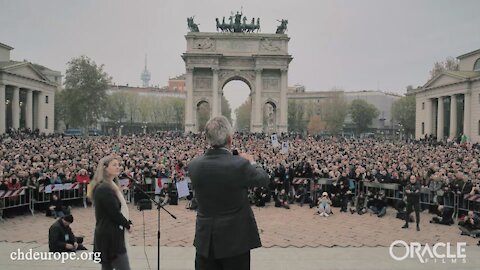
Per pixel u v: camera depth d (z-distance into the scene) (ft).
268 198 110.32
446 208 86.89
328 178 109.81
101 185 32.71
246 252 21.83
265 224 84.23
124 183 102.22
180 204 108.99
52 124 406.00
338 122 585.63
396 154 164.14
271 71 366.22
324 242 67.26
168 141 238.07
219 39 359.87
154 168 113.50
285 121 362.74
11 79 326.03
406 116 498.28
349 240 69.10
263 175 22.38
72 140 238.27
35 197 93.15
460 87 322.34
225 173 21.50
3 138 253.24
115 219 32.42
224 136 22.58
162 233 72.54
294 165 120.26
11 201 87.25
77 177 101.96
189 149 180.14
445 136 354.95
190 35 357.41
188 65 358.64
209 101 365.20
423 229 80.59
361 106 601.62
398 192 101.81
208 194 21.71
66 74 395.55
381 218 92.84
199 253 21.80
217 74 358.84
